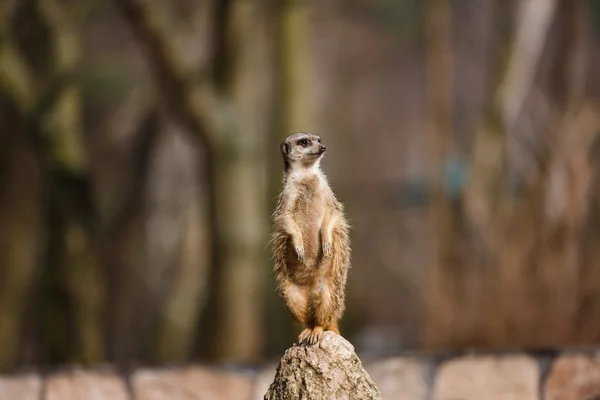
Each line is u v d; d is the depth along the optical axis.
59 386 8.25
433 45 18.17
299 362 5.45
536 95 18.31
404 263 26.88
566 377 8.06
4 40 16.50
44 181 16.70
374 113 37.66
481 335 10.80
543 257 10.87
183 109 14.94
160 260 27.53
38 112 16.33
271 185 15.64
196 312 21.75
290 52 15.74
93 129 25.09
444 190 13.94
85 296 16.16
